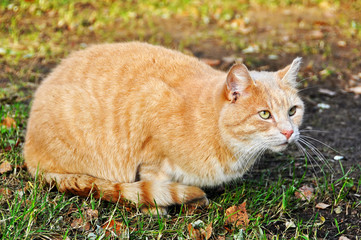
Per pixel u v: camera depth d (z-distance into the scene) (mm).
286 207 4246
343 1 11898
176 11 10945
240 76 3861
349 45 9078
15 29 9102
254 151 4059
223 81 4090
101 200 4176
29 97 6320
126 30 9625
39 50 8195
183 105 4051
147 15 10633
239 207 4059
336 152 5371
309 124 6117
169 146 4031
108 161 4289
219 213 4137
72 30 9445
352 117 6340
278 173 4938
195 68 4535
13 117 5555
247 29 9906
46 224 3801
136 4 11297
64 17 9891
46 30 9312
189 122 3994
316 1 11844
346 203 4352
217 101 3951
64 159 4289
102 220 3977
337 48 8930
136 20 10312
